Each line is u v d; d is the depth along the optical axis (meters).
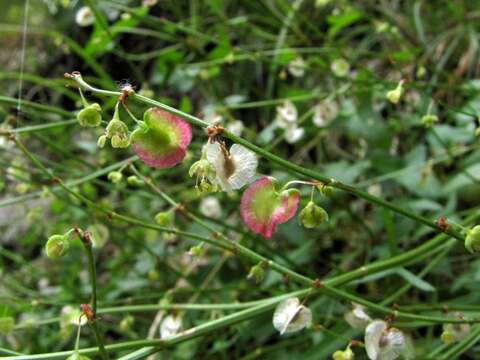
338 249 0.12
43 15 0.19
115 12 0.13
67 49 0.13
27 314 0.12
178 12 0.13
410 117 0.11
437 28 0.14
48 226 0.13
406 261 0.08
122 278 0.12
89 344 0.11
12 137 0.07
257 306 0.07
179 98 0.16
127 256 0.12
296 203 0.06
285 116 0.11
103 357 0.06
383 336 0.06
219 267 0.11
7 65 0.19
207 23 0.15
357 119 0.11
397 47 0.14
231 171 0.05
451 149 0.11
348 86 0.11
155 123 0.05
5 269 0.14
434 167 0.11
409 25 0.14
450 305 0.08
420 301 0.10
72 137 0.15
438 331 0.10
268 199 0.06
